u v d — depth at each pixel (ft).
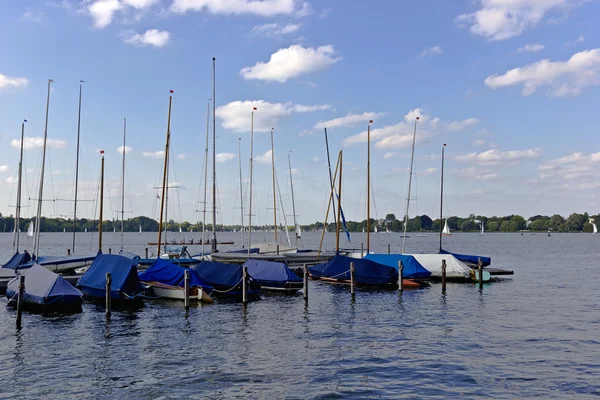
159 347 72.02
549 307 104.53
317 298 116.16
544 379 57.36
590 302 111.34
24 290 91.81
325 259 168.14
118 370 61.21
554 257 282.97
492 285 141.59
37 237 153.17
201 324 87.45
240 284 114.73
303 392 53.62
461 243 528.22
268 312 98.73
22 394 53.06
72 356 67.21
